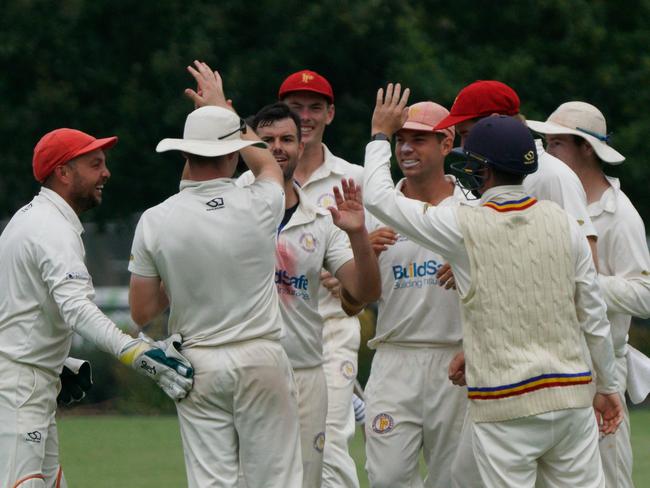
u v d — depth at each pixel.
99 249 106.06
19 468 24.94
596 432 22.12
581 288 22.00
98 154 25.86
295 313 24.95
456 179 26.89
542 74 71.75
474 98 25.27
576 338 21.81
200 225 22.11
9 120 71.50
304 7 71.12
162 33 72.25
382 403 26.92
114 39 73.00
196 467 22.44
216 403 22.38
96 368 69.50
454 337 26.34
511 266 21.55
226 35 70.94
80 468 42.41
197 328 22.42
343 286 25.12
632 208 27.05
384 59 71.88
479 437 21.81
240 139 22.80
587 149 27.08
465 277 21.92
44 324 25.05
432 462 26.97
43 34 71.31
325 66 72.19
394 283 26.62
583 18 72.62
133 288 22.73
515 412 21.33
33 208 25.28
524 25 73.75
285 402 22.66
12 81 73.19
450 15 74.31
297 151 25.47
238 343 22.34
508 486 21.52
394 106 23.69
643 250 26.72
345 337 30.31
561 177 25.00
